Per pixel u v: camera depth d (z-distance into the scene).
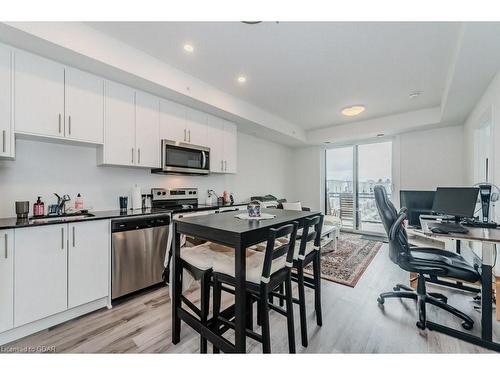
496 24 1.58
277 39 2.07
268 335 1.27
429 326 1.78
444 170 4.13
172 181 3.37
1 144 1.72
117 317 1.97
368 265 3.21
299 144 5.77
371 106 3.80
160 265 2.52
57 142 2.22
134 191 2.75
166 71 2.51
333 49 2.22
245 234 1.21
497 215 2.29
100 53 1.99
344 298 2.30
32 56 1.87
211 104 3.04
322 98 3.46
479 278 1.71
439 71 2.63
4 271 1.60
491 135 2.42
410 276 2.56
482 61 2.06
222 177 4.23
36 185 2.17
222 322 1.49
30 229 1.70
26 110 1.84
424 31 1.94
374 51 2.25
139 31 1.98
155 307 2.13
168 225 2.60
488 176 2.90
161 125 2.80
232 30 1.95
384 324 1.86
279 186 5.79
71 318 1.93
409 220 3.50
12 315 1.62
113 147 2.38
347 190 5.56
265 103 3.69
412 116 4.03
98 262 2.06
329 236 3.83
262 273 1.26
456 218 2.38
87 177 2.50
